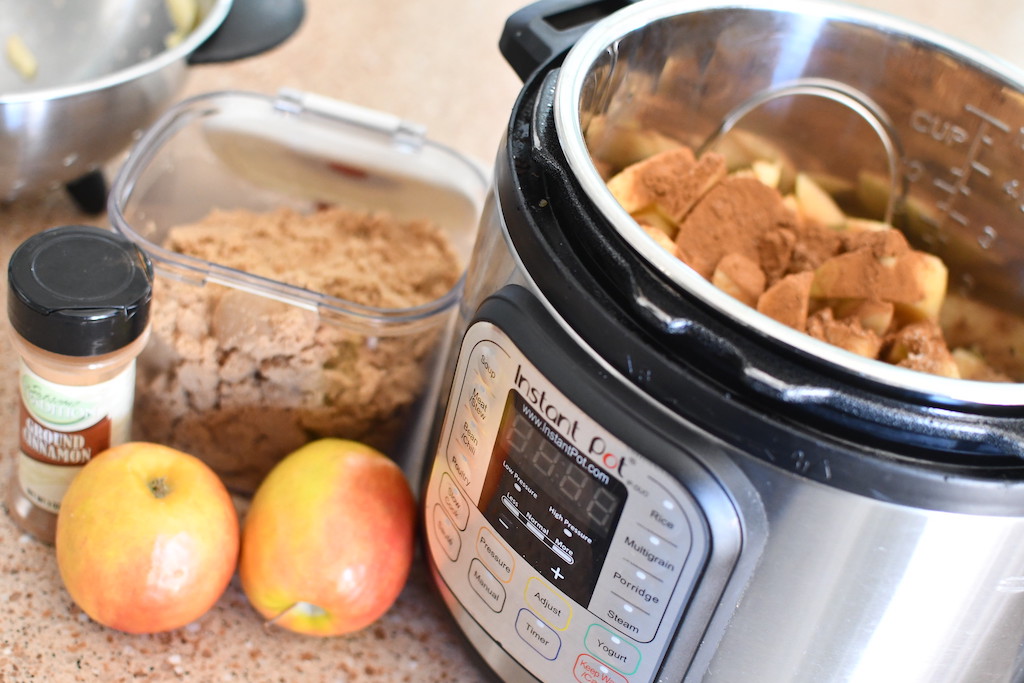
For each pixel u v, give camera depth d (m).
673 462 0.40
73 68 0.83
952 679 0.47
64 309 0.47
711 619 0.44
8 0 0.83
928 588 0.42
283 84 0.95
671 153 0.62
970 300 0.65
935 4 1.19
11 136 0.64
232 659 0.56
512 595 0.49
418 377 0.61
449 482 0.51
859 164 0.67
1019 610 0.45
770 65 0.63
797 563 0.41
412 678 0.58
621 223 0.40
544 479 0.44
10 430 0.65
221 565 0.54
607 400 0.40
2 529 0.59
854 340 0.56
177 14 0.79
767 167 0.68
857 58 0.62
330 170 0.75
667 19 0.55
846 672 0.45
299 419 0.60
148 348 0.58
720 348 0.38
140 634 0.56
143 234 0.66
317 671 0.57
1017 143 0.58
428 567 0.57
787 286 0.56
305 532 0.53
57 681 0.53
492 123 0.97
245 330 0.57
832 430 0.38
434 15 1.10
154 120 0.72
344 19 1.05
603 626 0.46
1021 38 1.15
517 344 0.43
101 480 0.52
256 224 0.68
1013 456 0.39
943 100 0.61
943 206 0.65
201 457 0.63
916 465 0.38
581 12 0.57
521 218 0.43
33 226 0.77
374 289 0.64
